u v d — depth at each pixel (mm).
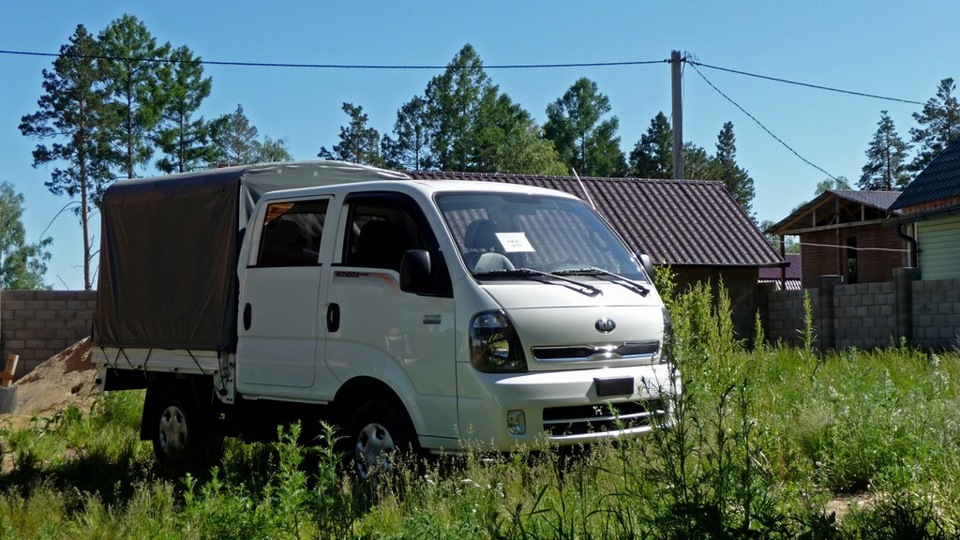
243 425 8422
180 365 9008
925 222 23188
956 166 23781
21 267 73500
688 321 9375
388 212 7461
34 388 16281
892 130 95625
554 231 7621
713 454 5059
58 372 16703
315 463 7836
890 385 8508
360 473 7238
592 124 82688
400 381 7016
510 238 7324
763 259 24297
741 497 4711
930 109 83500
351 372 7348
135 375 10016
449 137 68438
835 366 11633
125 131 58406
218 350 8484
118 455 9844
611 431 6656
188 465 8812
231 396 8484
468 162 69250
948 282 16609
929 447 6766
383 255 7355
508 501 5809
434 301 6918
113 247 9820
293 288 7895
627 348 7086
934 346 16797
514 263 7145
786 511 5270
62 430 11609
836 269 38938
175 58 61062
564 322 6824
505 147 68875
